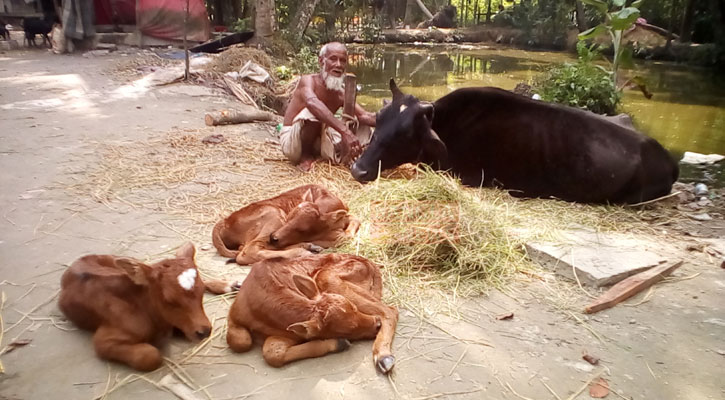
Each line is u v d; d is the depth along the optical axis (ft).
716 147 31.07
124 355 9.65
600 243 14.80
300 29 60.59
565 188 18.42
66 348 10.25
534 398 9.37
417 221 14.25
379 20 97.96
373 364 10.07
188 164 21.15
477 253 13.52
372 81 54.85
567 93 36.22
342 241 14.05
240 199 17.70
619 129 18.24
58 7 53.16
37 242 14.34
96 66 44.29
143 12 54.85
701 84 54.13
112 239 14.64
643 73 60.75
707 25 72.84
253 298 10.25
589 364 10.28
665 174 18.33
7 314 11.21
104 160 21.30
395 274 13.03
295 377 9.67
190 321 9.55
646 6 79.36
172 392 9.23
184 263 9.89
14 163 20.67
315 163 20.93
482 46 93.91
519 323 11.52
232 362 10.02
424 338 10.87
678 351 10.75
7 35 56.44
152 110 30.63
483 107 19.52
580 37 36.96
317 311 10.07
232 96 36.37
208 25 57.82
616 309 12.19
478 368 10.06
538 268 13.88
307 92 20.02
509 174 19.16
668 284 13.29
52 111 29.43
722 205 18.61
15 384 9.31
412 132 18.28
